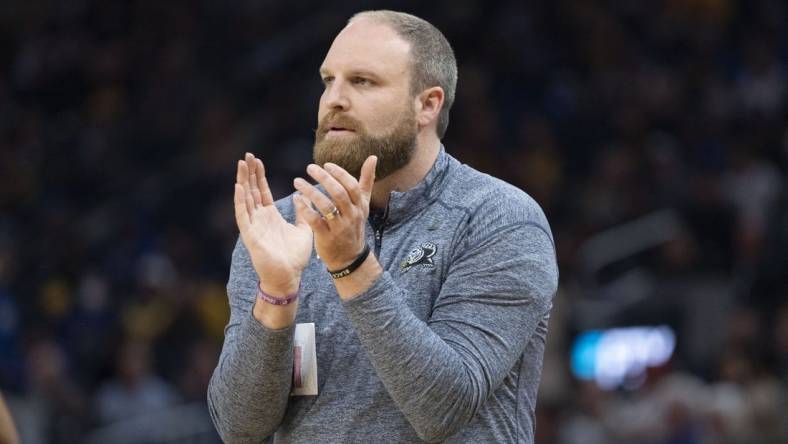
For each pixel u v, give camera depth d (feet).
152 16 139.64
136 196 117.80
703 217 106.52
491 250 28.12
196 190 116.26
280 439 28.73
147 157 125.49
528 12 134.00
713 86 124.88
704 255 104.88
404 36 29.12
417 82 29.01
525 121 122.93
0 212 120.78
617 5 135.13
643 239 106.63
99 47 137.90
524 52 129.39
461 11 133.80
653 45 131.95
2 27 142.82
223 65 136.15
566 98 125.08
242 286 29.96
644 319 98.22
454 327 27.53
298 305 28.55
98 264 110.93
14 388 90.22
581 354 96.63
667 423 81.25
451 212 28.94
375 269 26.45
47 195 123.03
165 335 99.66
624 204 110.52
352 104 28.55
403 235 29.01
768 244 98.73
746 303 96.07
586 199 111.75
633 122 120.57
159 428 89.10
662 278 102.06
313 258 29.43
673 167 114.11
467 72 127.54
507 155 119.03
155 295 100.73
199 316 102.22
